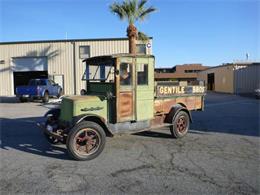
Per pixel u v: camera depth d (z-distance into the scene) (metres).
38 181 5.57
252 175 5.90
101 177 5.77
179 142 8.75
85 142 6.98
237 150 7.83
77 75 30.55
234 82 35.44
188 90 9.77
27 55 31.08
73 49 30.42
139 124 8.38
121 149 7.88
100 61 8.11
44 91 23.72
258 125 11.88
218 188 5.24
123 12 19.09
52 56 30.72
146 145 8.34
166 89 9.02
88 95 7.95
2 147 8.15
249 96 30.52
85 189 5.20
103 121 7.38
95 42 30.06
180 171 6.12
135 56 8.10
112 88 7.79
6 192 5.08
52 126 7.84
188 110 9.64
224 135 9.84
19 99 24.44
